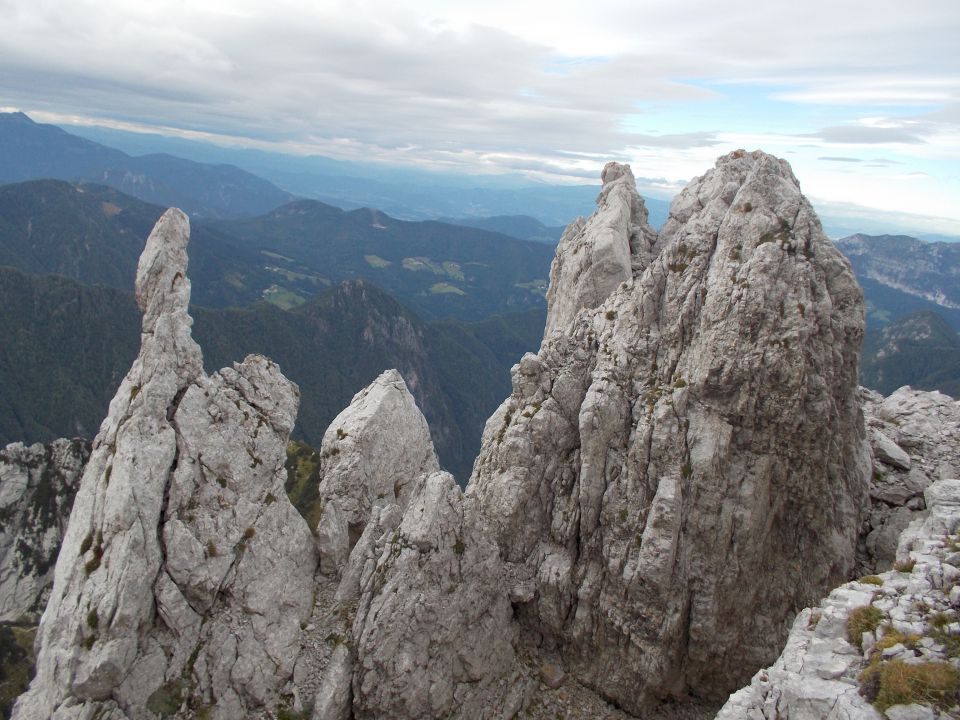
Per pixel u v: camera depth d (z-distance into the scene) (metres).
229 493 35.47
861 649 22.77
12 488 100.81
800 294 35.44
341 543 39.62
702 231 40.38
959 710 19.55
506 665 38.38
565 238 62.19
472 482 45.03
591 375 41.38
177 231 36.94
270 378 39.81
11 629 67.56
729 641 36.38
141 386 34.56
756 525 35.56
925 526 28.66
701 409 36.56
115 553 30.70
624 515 37.47
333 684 32.78
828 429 36.06
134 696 29.88
